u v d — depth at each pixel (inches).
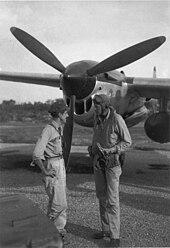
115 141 135.5
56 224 136.6
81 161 362.9
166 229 153.2
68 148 233.6
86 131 896.9
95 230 151.6
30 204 75.4
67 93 249.0
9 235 57.8
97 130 139.1
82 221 163.6
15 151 456.1
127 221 163.9
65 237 142.9
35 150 129.1
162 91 294.0
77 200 203.2
